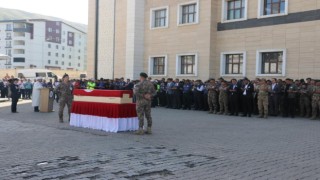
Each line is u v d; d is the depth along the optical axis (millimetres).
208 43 24828
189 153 8641
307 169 7250
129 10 29703
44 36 114750
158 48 28391
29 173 6688
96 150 8852
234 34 23969
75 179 6340
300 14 20703
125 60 30438
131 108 12406
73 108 13438
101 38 33094
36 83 19281
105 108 12297
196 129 12914
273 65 22172
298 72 20734
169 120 15742
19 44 109625
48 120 15180
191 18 26453
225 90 18672
